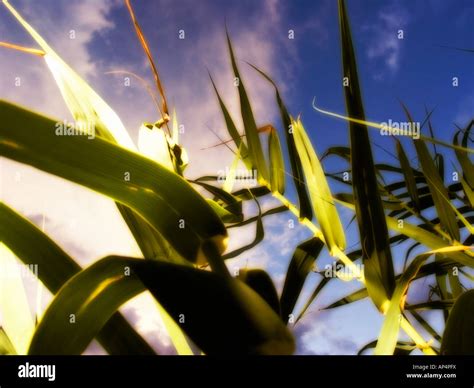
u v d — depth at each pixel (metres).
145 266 0.21
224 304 0.20
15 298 0.37
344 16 0.37
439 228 0.59
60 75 0.38
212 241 0.27
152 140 0.44
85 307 0.26
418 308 0.52
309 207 0.56
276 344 0.20
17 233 0.29
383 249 0.39
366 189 0.39
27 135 0.23
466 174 0.63
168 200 0.27
